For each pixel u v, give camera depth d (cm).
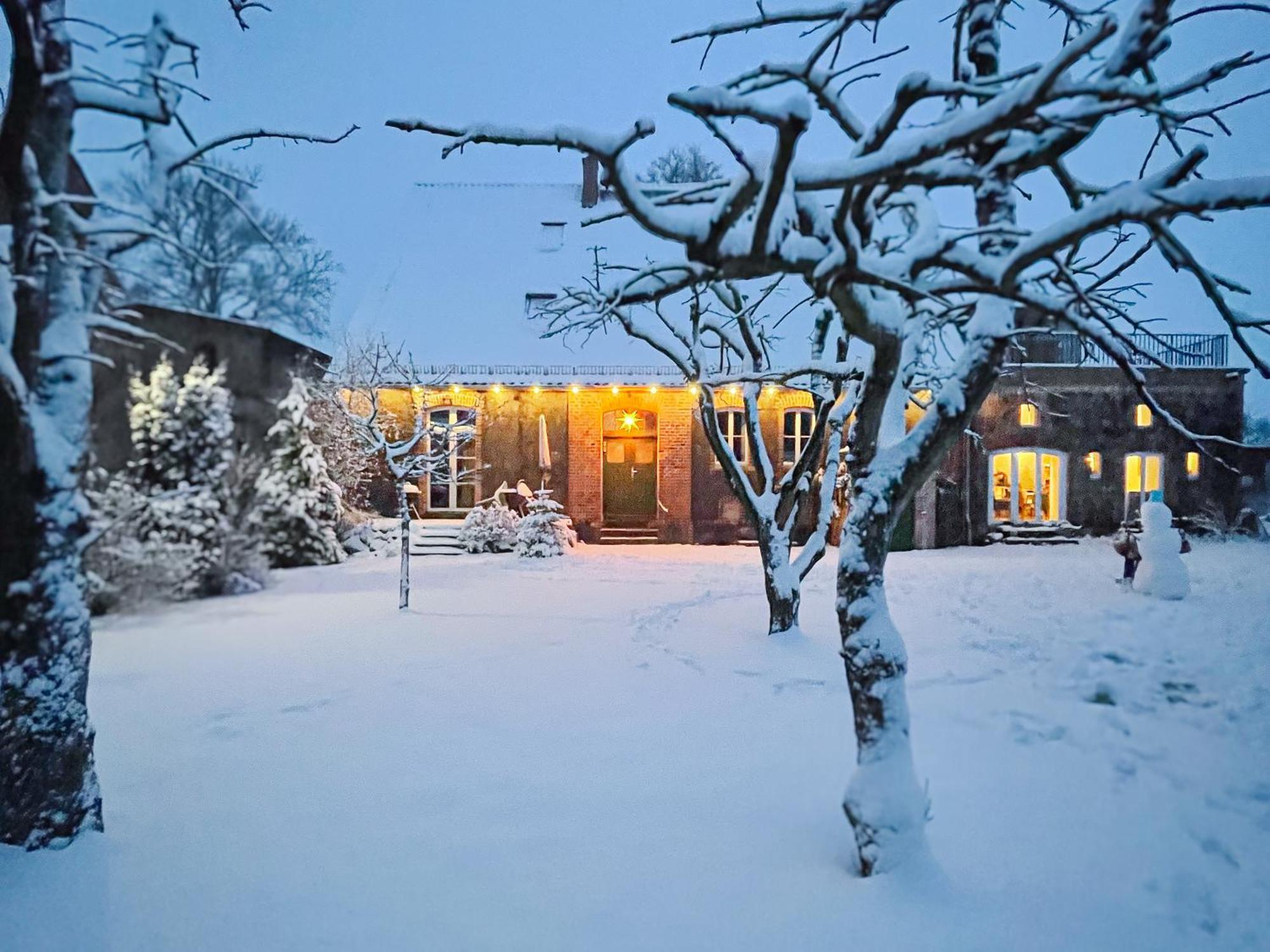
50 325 385
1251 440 2092
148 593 930
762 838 405
